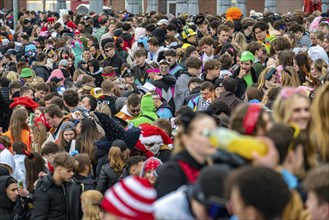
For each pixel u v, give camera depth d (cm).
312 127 1149
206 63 2398
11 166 1864
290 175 959
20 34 5012
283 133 1023
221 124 1581
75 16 5522
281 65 2191
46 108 2188
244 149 853
